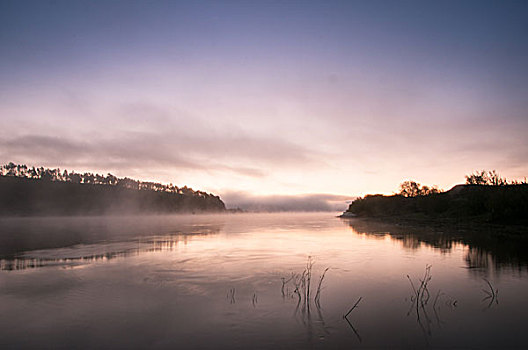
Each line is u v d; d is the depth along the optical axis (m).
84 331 6.68
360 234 27.44
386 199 63.56
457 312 7.55
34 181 122.38
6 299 8.88
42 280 11.07
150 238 25.80
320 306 8.09
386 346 5.88
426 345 5.91
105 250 18.45
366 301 8.45
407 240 21.73
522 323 6.88
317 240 23.31
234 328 6.75
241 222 60.06
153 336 6.39
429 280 10.51
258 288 9.86
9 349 5.91
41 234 29.88
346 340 6.14
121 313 7.72
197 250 18.36
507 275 11.01
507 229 23.89
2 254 17.03
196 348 5.85
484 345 5.91
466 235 23.33
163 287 10.03
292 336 6.32
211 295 9.12
